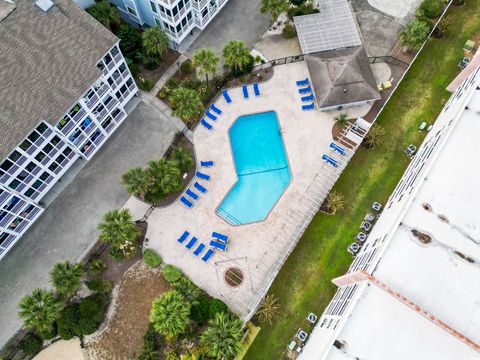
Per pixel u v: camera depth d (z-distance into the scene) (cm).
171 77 5025
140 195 4512
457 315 3362
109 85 4212
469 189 3772
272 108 4928
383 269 3506
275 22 5353
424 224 3650
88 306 3922
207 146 4747
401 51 5228
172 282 4116
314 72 4841
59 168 4247
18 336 3947
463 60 5141
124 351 3962
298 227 4391
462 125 3997
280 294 4184
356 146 4675
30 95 3634
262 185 4634
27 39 3691
